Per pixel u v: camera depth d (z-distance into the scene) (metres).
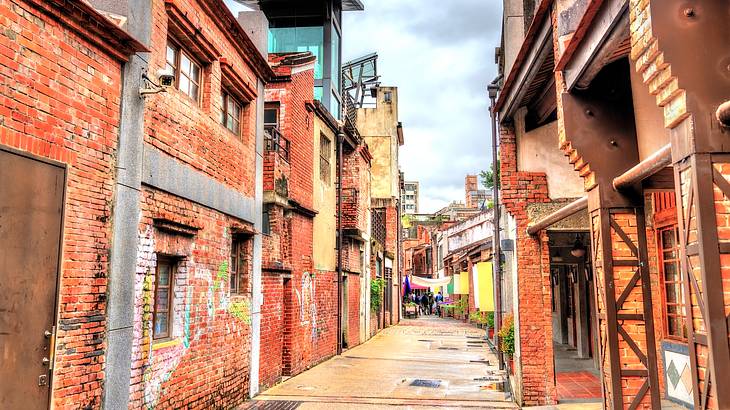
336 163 17.58
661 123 5.96
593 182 6.05
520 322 9.66
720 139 3.61
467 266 30.64
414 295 56.78
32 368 4.54
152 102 6.44
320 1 18.91
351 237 19.00
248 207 9.70
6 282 4.30
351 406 9.16
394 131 32.03
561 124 6.28
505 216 11.41
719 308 3.48
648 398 5.71
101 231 5.46
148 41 6.34
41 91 4.68
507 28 10.41
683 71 3.68
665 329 8.63
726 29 3.71
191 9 7.41
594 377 12.30
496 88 12.79
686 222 3.76
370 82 30.62
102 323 5.44
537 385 9.48
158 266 6.87
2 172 4.28
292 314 12.59
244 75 9.48
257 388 10.05
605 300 5.84
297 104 13.32
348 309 18.70
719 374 3.43
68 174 4.99
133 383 5.95
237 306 9.13
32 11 4.58
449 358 16.25
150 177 6.36
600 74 6.11
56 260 4.82
